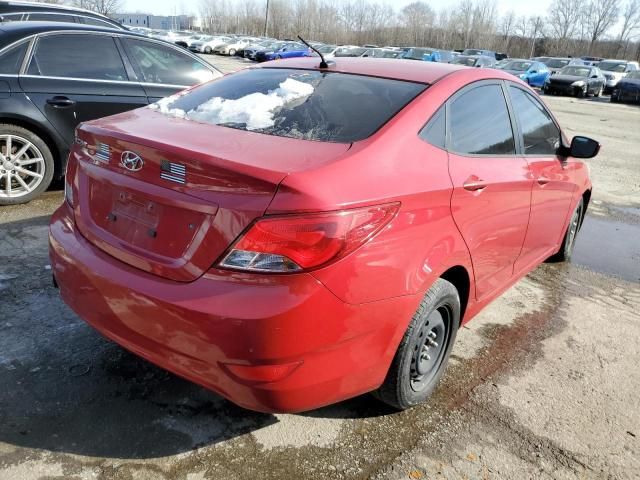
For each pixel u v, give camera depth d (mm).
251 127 2590
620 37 80250
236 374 2047
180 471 2307
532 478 2432
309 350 2057
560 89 25812
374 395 2670
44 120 5066
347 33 84188
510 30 86688
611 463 2566
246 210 2008
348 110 2684
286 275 1986
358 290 2111
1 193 5035
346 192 2096
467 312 3045
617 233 6180
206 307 2023
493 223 3004
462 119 2932
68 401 2645
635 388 3184
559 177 3949
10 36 5031
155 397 2727
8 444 2357
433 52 30297
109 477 2250
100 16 10523
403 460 2467
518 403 2934
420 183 2412
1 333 3107
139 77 5707
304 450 2479
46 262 4004
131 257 2293
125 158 2363
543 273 4801
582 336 3744
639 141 13375
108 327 2369
